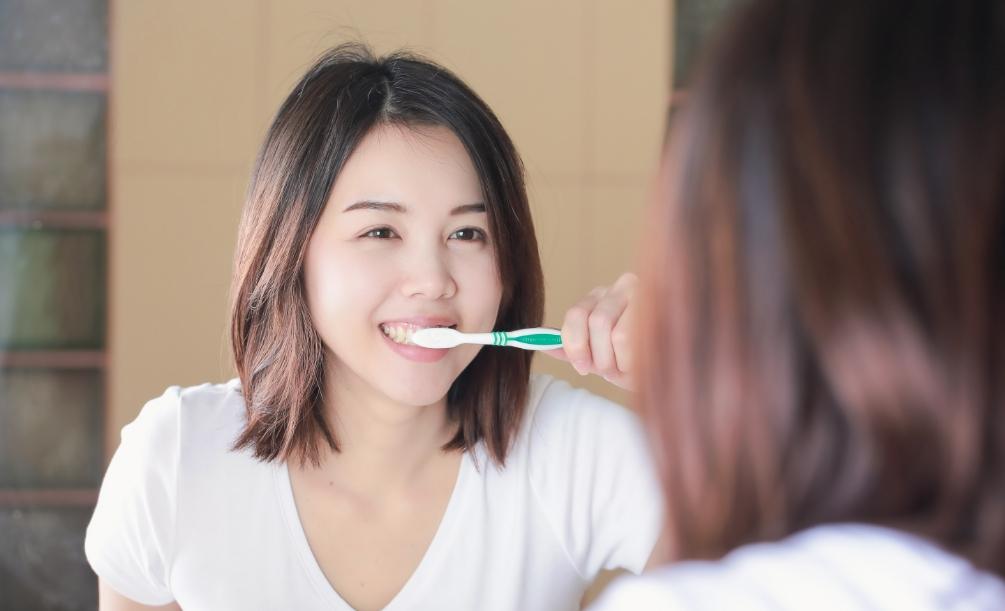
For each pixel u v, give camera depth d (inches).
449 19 84.5
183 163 84.7
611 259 85.7
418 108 35.7
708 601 15.3
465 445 39.4
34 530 85.0
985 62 14.2
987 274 13.8
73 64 84.5
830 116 14.4
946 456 14.2
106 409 85.6
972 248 13.8
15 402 84.9
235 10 84.0
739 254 15.2
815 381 15.0
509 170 37.5
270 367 38.3
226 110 84.6
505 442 39.4
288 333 37.6
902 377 14.0
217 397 40.8
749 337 15.2
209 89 84.5
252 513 38.4
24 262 84.7
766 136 14.9
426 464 39.2
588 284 85.7
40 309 84.8
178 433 39.0
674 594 15.6
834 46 14.7
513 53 84.8
